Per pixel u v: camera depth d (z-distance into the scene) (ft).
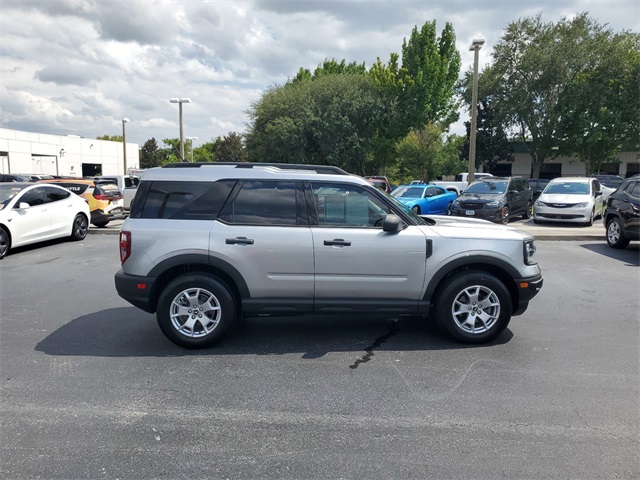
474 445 10.61
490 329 16.80
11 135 142.82
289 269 16.24
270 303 16.34
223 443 10.71
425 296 16.65
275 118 136.36
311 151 136.87
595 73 135.33
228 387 13.56
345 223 16.62
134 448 10.53
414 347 16.76
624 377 14.26
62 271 29.91
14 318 20.21
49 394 13.12
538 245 40.60
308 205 16.57
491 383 13.83
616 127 138.41
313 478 9.46
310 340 17.47
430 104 142.41
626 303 22.68
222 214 16.44
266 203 16.58
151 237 16.10
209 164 17.16
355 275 16.38
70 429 11.30
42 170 156.04
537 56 131.85
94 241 42.45
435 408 12.33
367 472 9.66
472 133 66.13
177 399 12.84
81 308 21.75
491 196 53.98
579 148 145.18
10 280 27.48
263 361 15.48
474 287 16.67
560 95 139.13
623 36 135.95
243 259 16.12
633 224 35.40
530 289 16.85
